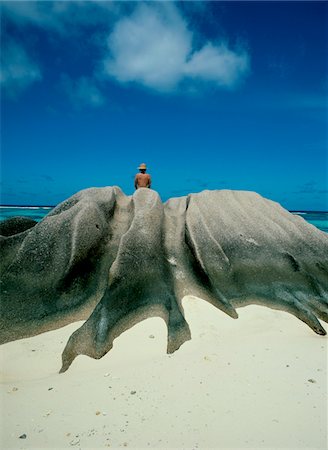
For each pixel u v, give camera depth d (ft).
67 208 26.07
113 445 11.76
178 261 24.20
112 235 24.82
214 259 24.35
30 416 13.24
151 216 24.68
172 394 14.25
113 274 20.08
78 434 12.29
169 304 20.22
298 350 17.78
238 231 26.76
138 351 17.47
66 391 14.73
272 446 11.54
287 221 28.73
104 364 16.74
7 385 15.33
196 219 26.53
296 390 14.44
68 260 22.03
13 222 30.73
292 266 24.90
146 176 31.17
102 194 26.81
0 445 11.78
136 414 13.19
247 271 24.56
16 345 18.57
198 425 12.52
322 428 12.32
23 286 21.71
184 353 17.30
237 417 12.87
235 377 15.30
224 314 21.08
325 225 107.96
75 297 21.29
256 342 18.48
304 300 22.76
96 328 18.13
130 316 19.52
